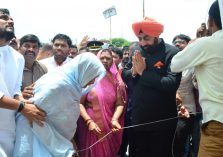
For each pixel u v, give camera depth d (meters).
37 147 3.19
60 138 3.26
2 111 3.11
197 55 3.01
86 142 4.16
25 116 3.13
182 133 5.04
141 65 3.85
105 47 4.44
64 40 4.58
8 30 3.15
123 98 4.37
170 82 3.76
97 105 4.19
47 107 3.20
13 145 3.23
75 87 3.32
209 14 3.17
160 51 3.89
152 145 4.02
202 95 3.04
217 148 2.94
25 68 3.94
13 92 3.25
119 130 4.20
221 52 2.92
